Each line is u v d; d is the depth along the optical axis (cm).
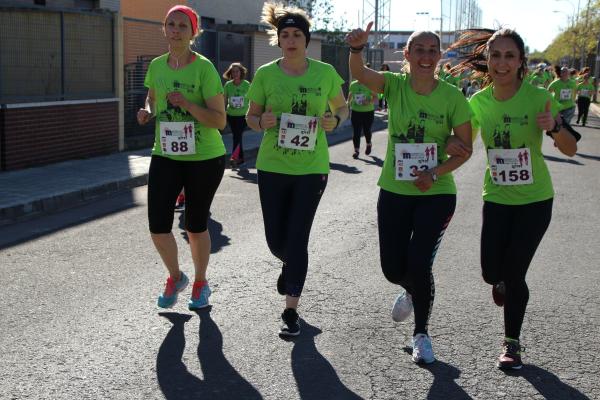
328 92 502
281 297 566
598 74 5484
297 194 491
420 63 436
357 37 447
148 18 2289
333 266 659
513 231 446
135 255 688
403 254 462
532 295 588
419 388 412
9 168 1150
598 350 473
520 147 441
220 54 1989
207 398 394
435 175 438
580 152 1708
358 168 1358
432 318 527
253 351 459
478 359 454
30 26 1177
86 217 875
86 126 1331
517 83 444
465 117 443
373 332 496
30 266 646
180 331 490
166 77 509
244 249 714
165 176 512
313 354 456
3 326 494
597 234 823
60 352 451
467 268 662
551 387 416
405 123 449
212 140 520
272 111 498
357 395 402
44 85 1219
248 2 2791
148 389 403
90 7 1477
